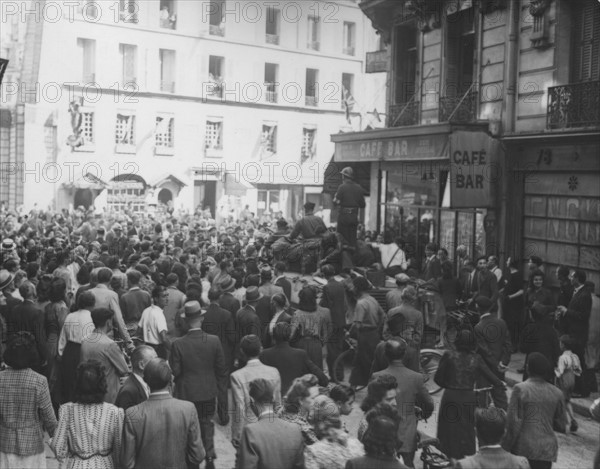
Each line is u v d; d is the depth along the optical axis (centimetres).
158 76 3769
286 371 779
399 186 2192
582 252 1535
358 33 4081
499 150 1745
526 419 679
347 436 565
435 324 1359
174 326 1067
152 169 3750
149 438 560
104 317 781
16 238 2066
